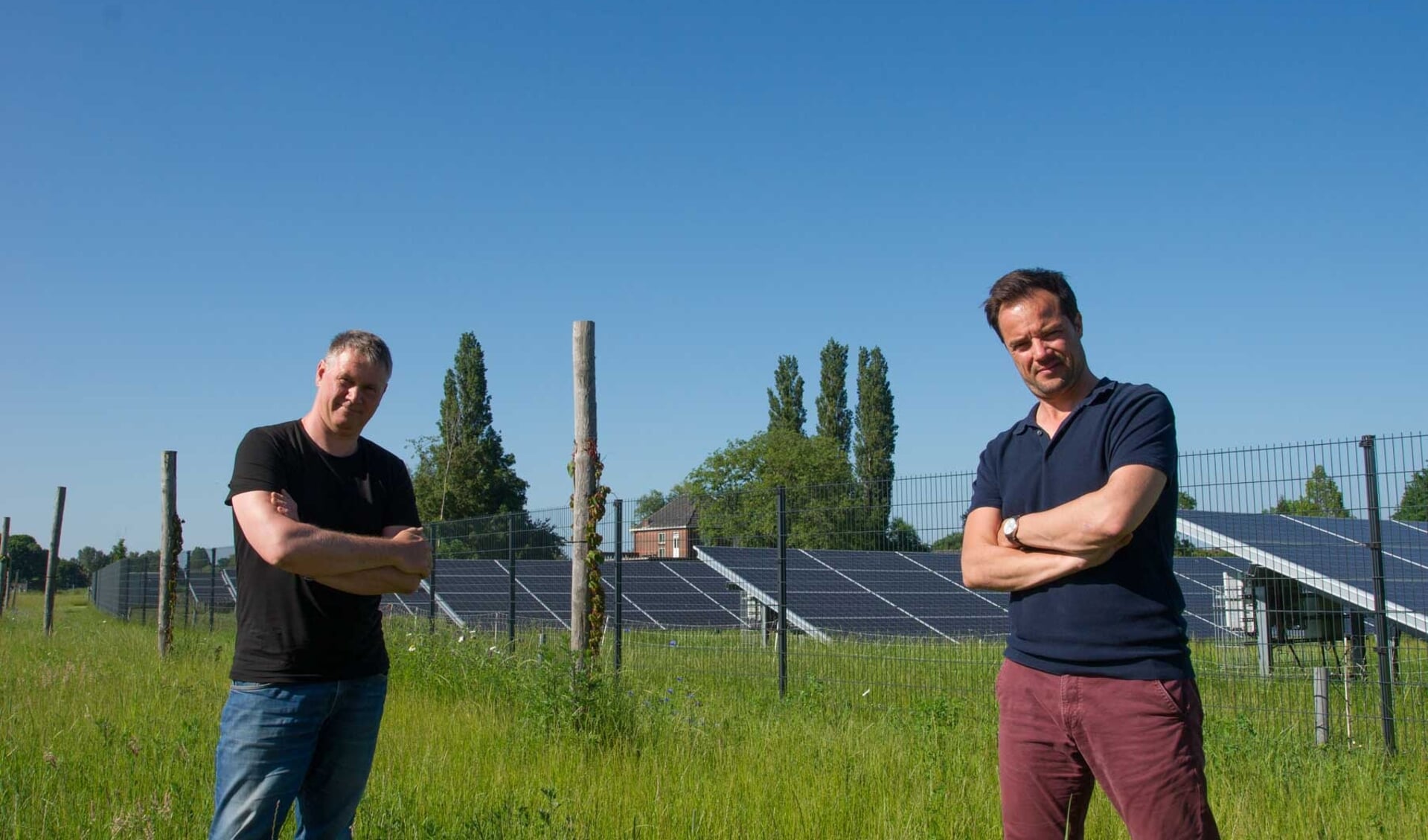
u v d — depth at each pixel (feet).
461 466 223.51
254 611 12.63
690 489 210.18
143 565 97.30
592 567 32.35
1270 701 32.24
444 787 19.92
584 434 32.71
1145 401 10.95
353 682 12.95
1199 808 10.41
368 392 13.29
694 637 43.75
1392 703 27.22
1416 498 26.99
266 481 12.66
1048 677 11.05
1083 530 10.51
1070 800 11.36
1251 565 38.47
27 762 21.33
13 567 248.11
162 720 27.07
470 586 51.78
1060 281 11.66
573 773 22.38
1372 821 19.24
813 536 36.91
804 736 27.07
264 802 12.45
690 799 19.56
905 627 48.16
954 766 22.98
